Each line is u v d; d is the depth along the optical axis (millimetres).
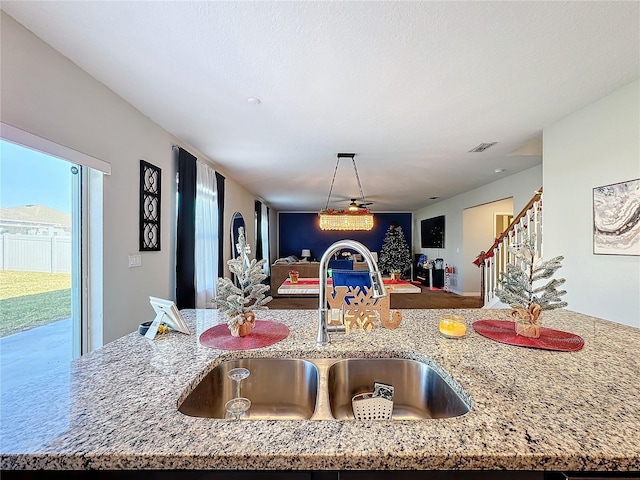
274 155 4012
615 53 1862
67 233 2137
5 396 806
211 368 1062
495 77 2131
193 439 633
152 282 2934
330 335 1339
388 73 2076
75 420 698
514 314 1344
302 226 10812
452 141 3443
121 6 1488
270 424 688
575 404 771
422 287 8703
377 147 3664
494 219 7156
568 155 2770
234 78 2148
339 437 638
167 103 2535
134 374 954
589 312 2555
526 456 594
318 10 1512
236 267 1321
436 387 1051
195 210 3650
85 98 2088
